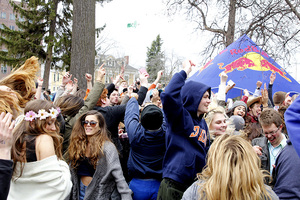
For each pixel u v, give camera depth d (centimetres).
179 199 224
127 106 300
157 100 375
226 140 168
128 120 282
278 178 218
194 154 235
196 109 249
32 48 2008
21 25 2031
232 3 841
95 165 251
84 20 652
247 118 422
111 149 255
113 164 250
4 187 147
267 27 605
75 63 654
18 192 192
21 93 267
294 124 158
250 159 153
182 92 258
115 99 426
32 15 2005
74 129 263
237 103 441
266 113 279
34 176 190
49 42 1959
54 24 2103
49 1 2019
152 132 262
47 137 202
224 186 149
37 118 204
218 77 702
